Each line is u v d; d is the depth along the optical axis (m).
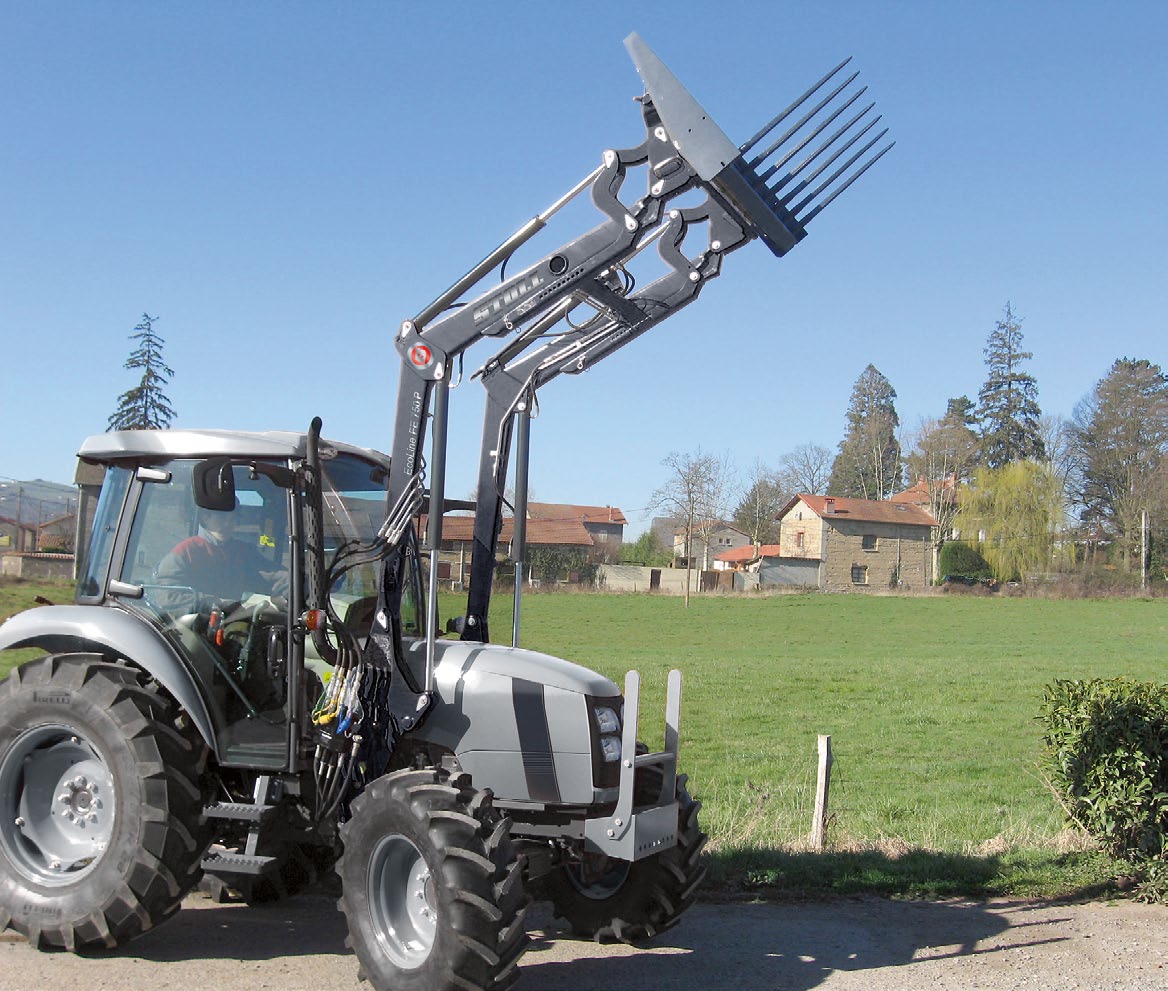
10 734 6.11
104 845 6.03
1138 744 8.37
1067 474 92.69
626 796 5.58
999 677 31.58
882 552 87.88
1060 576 79.44
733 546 111.06
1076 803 8.85
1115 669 34.19
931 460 92.69
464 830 5.09
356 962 5.89
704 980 5.90
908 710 24.78
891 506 91.19
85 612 6.22
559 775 5.77
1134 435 89.12
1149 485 85.31
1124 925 7.11
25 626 6.27
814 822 9.05
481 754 5.86
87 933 5.79
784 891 7.77
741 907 7.40
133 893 5.72
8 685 6.13
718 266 5.91
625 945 6.52
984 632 51.56
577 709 5.79
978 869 8.18
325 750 5.86
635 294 6.06
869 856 8.50
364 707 5.82
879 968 6.17
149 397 43.22
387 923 5.35
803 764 17.47
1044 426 94.69
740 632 49.59
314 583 5.92
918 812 12.71
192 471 6.30
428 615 5.86
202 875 6.00
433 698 5.96
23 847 6.15
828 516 86.69
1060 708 9.00
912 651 42.00
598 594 67.31
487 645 6.17
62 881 5.95
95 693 5.91
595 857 6.37
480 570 6.49
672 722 6.04
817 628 52.25
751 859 8.25
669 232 5.91
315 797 6.02
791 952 6.43
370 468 6.69
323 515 6.23
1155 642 47.09
